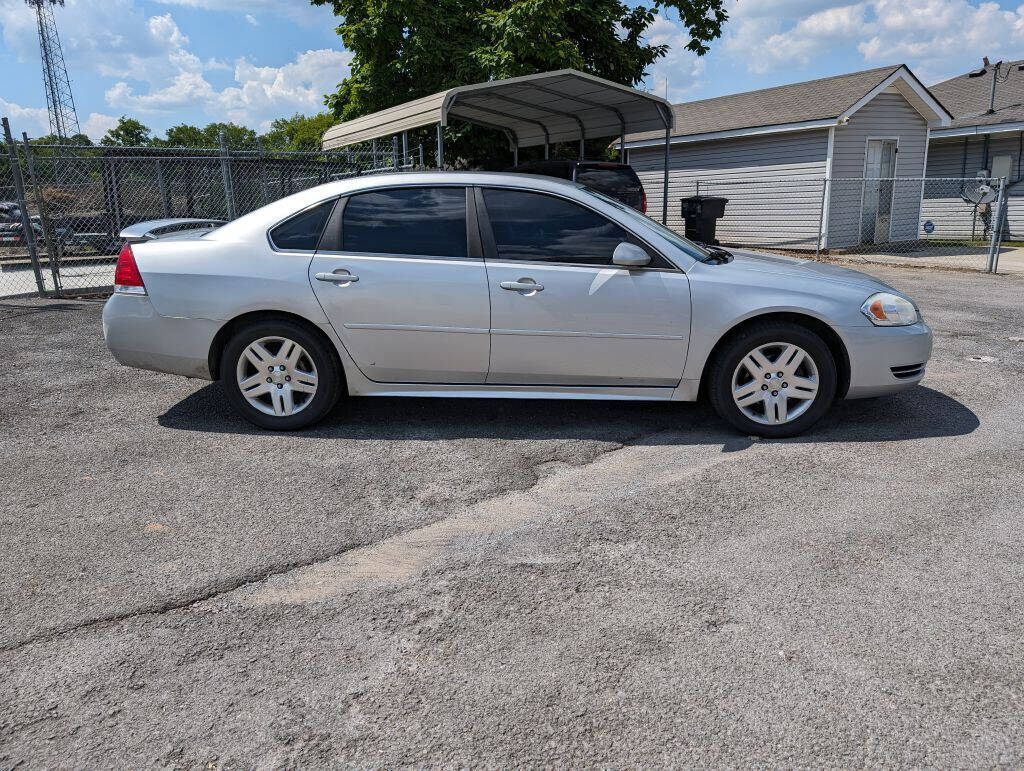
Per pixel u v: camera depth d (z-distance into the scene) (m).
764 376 4.53
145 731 2.16
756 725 2.17
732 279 4.48
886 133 17.33
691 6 16.89
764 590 2.87
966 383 5.80
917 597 2.82
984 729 2.14
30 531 3.39
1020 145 19.12
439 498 3.76
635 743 2.10
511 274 4.45
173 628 2.65
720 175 18.81
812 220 17.03
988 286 11.54
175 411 5.20
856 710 2.22
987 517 3.47
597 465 4.20
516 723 2.18
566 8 15.59
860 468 4.10
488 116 12.92
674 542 3.27
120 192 14.09
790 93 18.55
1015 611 2.72
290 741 2.12
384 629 2.64
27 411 5.23
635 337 4.47
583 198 4.56
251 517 3.54
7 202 11.32
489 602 2.81
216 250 4.59
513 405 5.32
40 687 2.34
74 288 10.52
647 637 2.58
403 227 4.55
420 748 2.09
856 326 4.46
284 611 2.76
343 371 4.69
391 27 15.92
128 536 3.35
